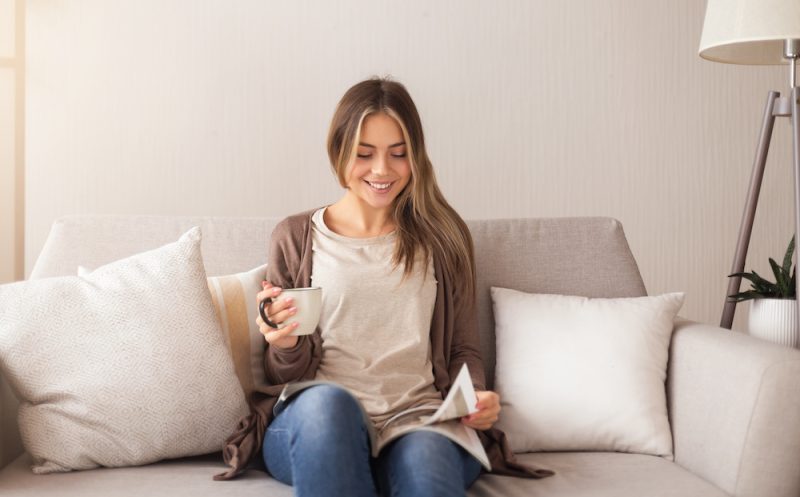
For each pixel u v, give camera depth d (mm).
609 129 3053
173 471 1586
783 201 3186
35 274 1862
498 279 1973
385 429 1531
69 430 1556
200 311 1649
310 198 2900
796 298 2041
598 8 3014
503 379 1815
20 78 2674
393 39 2906
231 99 2850
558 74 3010
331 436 1331
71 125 2777
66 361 1565
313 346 1725
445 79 2945
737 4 2061
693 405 1711
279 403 1541
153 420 1580
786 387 1518
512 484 1559
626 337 1804
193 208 2857
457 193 2992
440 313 1805
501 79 2977
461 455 1500
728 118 3119
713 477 1599
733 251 3162
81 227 1922
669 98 3078
